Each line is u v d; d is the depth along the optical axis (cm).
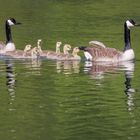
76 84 3291
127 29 4097
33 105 2845
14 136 2383
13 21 4466
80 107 2811
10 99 2959
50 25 5769
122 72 3641
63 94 3062
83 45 4622
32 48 4356
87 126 2512
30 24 5850
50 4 7506
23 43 4769
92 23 5894
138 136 2380
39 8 7125
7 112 2730
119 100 2942
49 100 2938
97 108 2794
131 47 4159
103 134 2406
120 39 4919
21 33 5288
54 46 4597
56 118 2630
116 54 4041
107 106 2827
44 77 3475
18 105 2848
